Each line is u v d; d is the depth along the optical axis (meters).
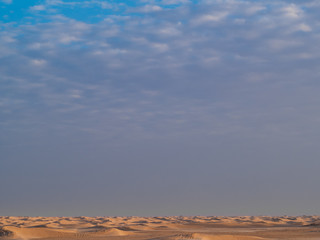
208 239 60.09
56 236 74.12
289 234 79.94
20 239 69.31
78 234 78.94
